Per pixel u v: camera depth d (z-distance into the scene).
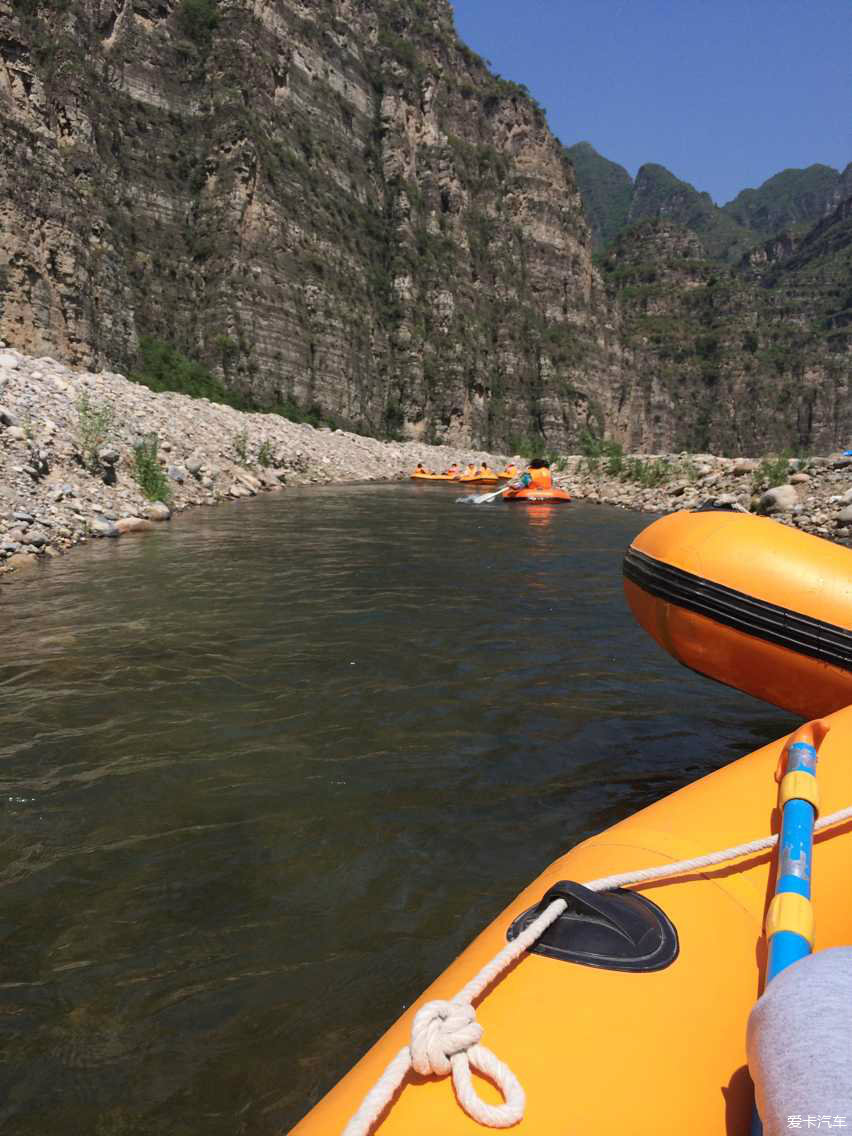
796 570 3.71
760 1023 0.99
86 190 34.00
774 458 19.86
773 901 1.62
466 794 3.70
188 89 43.50
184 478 16.38
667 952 1.62
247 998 2.39
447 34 69.06
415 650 5.94
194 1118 1.99
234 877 3.00
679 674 5.58
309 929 2.71
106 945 2.62
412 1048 1.26
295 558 9.89
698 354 103.31
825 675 3.62
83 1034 2.25
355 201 53.94
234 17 44.47
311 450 31.03
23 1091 2.06
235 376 41.91
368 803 3.58
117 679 5.10
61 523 10.16
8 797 3.56
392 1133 1.19
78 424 13.96
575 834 3.36
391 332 54.50
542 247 70.56
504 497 21.08
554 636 6.46
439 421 56.09
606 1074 1.33
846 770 2.35
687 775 3.98
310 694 4.93
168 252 41.84
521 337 65.44
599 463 30.11
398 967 2.53
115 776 3.78
